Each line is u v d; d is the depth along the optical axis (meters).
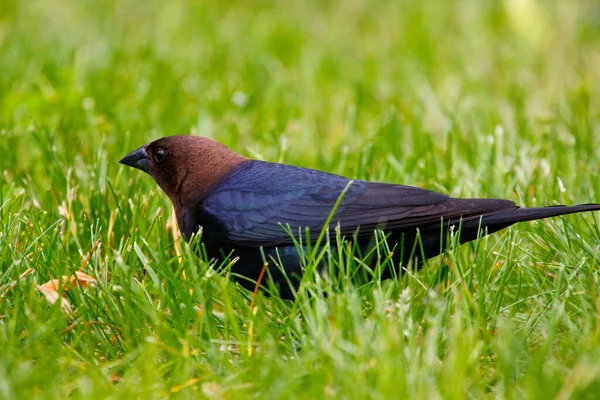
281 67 18.41
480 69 17.92
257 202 9.37
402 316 7.71
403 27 21.81
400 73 18.05
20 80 16.31
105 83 16.33
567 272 9.03
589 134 13.10
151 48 18.48
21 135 13.27
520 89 16.38
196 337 7.83
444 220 8.75
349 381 6.76
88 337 7.82
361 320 7.50
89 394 6.62
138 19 22.30
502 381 7.11
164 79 16.83
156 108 15.09
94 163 11.74
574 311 8.49
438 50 19.86
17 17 22.27
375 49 20.11
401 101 15.91
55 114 14.41
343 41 20.84
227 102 15.40
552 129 13.14
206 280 8.34
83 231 10.20
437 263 9.80
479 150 12.47
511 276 9.34
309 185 9.35
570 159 12.26
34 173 12.25
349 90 17.02
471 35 20.31
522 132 13.30
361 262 8.54
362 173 11.84
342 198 9.16
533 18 18.62
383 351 6.92
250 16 23.09
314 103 16.14
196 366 7.25
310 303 8.66
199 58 18.81
